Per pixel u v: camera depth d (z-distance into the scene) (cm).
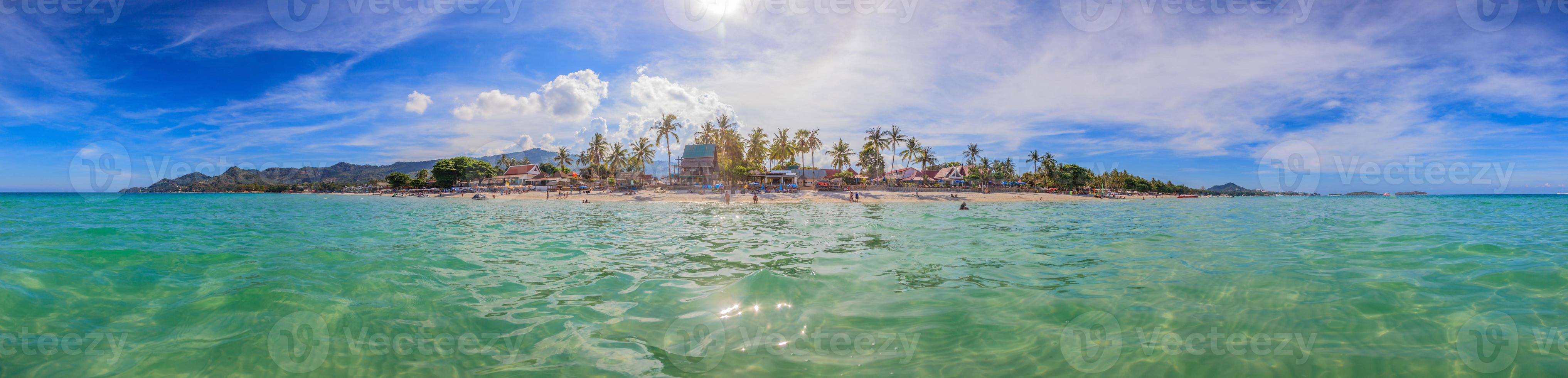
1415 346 415
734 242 1188
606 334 459
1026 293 612
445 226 1681
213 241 1107
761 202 4438
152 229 1407
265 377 360
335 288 621
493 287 650
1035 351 408
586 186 7006
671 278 716
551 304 565
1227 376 357
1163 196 8781
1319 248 1013
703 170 7269
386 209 3288
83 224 1555
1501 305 538
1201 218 2130
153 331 454
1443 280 671
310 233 1353
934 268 800
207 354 399
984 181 7781
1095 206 4088
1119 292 615
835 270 779
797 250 1026
